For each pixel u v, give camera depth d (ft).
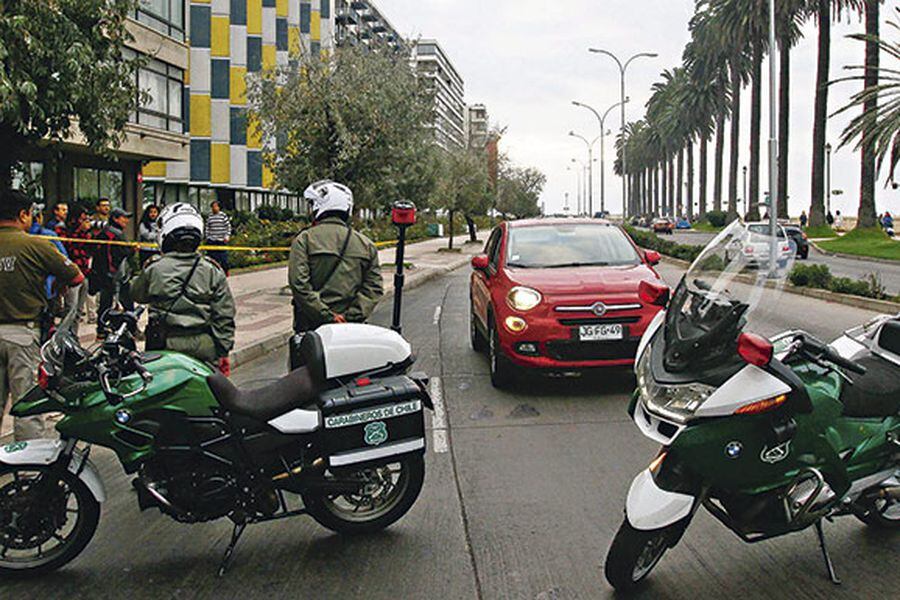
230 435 14.37
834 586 13.73
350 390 14.96
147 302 17.21
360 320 19.99
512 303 27.86
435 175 87.25
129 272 36.83
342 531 15.76
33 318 17.99
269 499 14.78
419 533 16.17
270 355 37.37
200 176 151.43
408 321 49.06
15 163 36.04
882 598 13.29
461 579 14.12
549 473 19.74
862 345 15.43
